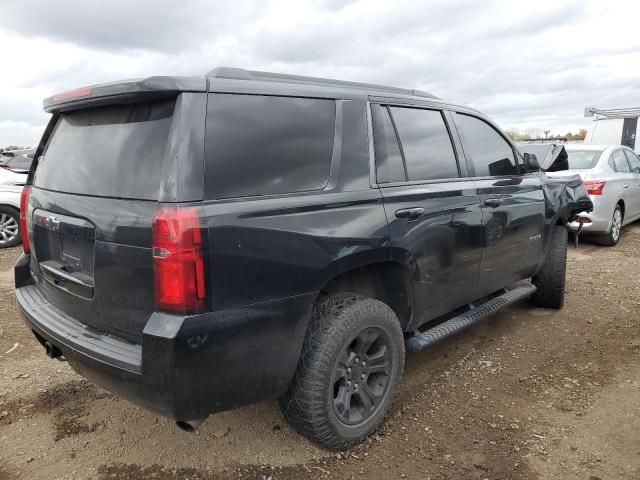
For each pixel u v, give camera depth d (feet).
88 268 8.45
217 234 7.23
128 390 7.44
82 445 9.72
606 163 28.09
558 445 9.67
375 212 9.46
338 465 9.13
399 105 11.02
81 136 9.12
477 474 8.84
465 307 13.03
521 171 14.85
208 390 7.36
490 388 11.91
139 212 7.38
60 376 12.44
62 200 9.01
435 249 10.87
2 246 27.73
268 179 8.13
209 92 7.72
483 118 13.82
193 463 9.20
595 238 28.55
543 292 16.94
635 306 17.74
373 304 9.42
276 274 7.89
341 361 9.07
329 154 9.19
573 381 12.25
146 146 7.70
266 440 9.89
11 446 9.67
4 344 14.24
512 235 13.71
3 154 57.67
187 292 7.02
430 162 11.43
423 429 10.19
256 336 7.72
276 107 8.58
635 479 8.70
